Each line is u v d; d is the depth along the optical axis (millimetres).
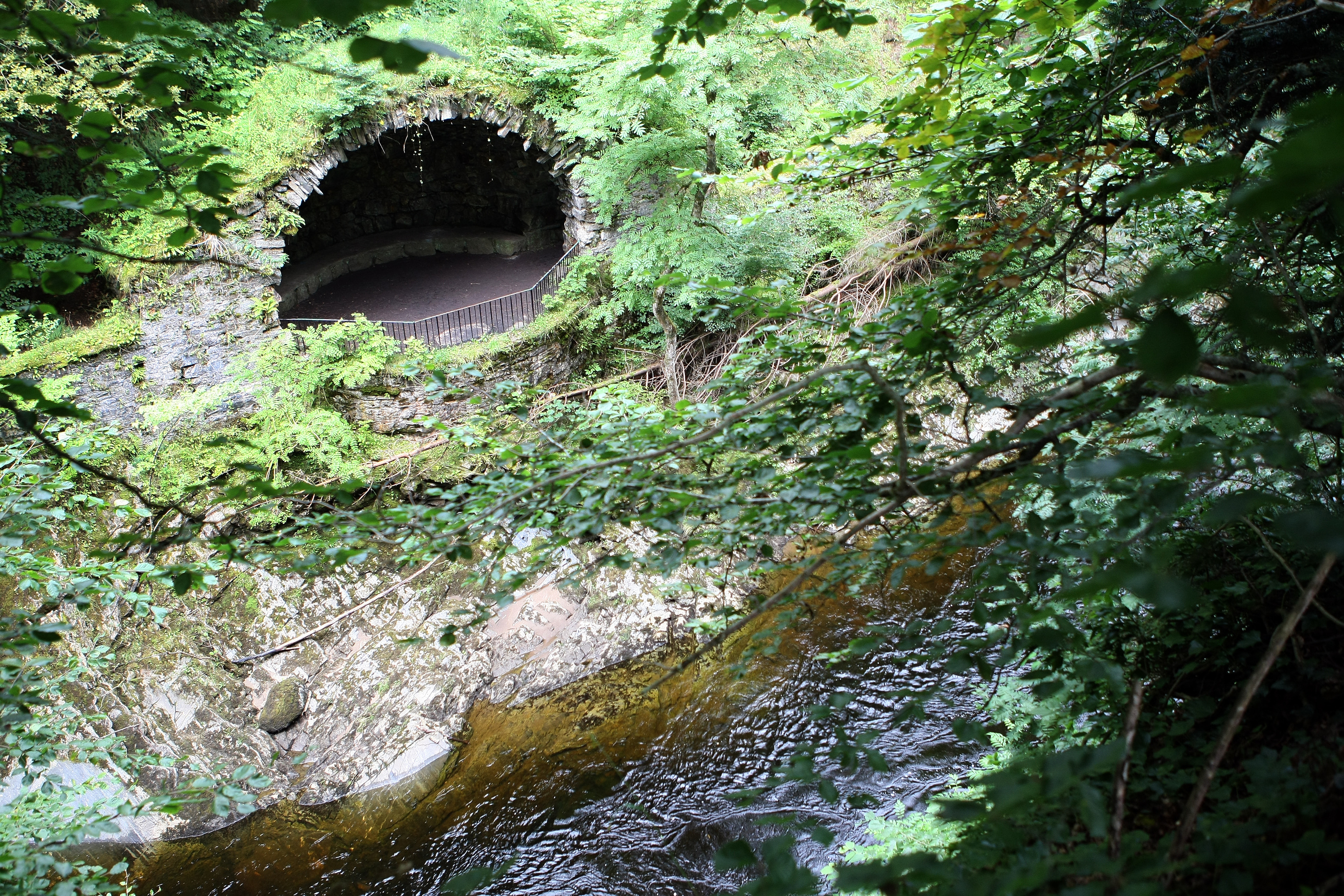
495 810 9211
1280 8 3049
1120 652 3307
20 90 8656
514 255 18641
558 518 2879
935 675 9016
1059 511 2205
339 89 12188
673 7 2469
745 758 8961
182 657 10414
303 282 16219
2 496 4215
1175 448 1871
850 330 3119
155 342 11211
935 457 2895
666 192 13266
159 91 2139
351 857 8969
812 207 13203
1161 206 4461
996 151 3795
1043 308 5039
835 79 12438
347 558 2768
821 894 5172
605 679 10680
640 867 8039
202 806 9547
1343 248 2408
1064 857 1631
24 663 3590
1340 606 2773
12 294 11914
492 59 13227
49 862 3592
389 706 10617
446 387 3297
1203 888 2014
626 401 3275
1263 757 2184
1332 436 2229
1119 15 3693
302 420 11820
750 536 2953
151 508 2480
